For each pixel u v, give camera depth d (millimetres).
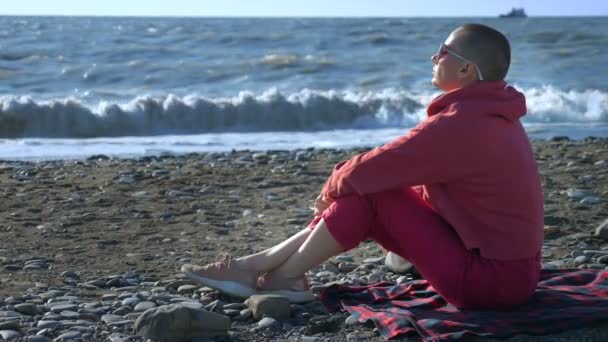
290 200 7016
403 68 25547
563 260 4754
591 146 10875
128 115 14367
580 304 3473
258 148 11984
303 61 26578
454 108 3254
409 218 3344
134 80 22078
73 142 12461
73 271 4574
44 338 3322
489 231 3311
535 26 62500
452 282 3332
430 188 3379
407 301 3680
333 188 3438
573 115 16891
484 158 3229
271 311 3623
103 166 8945
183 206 6691
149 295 4004
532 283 3404
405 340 3252
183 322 3297
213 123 15062
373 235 3504
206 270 3846
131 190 7379
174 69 23844
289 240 3771
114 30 46062
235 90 20734
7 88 19891
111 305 3848
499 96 3293
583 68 25516
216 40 34906
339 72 24594
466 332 3170
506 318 3307
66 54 28047
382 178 3283
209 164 9156
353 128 15523
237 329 3506
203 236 5617
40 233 5629
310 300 3840
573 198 6734
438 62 3396
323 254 3605
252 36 36031
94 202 6773
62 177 8039
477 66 3299
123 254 5059
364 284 4223
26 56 26984
